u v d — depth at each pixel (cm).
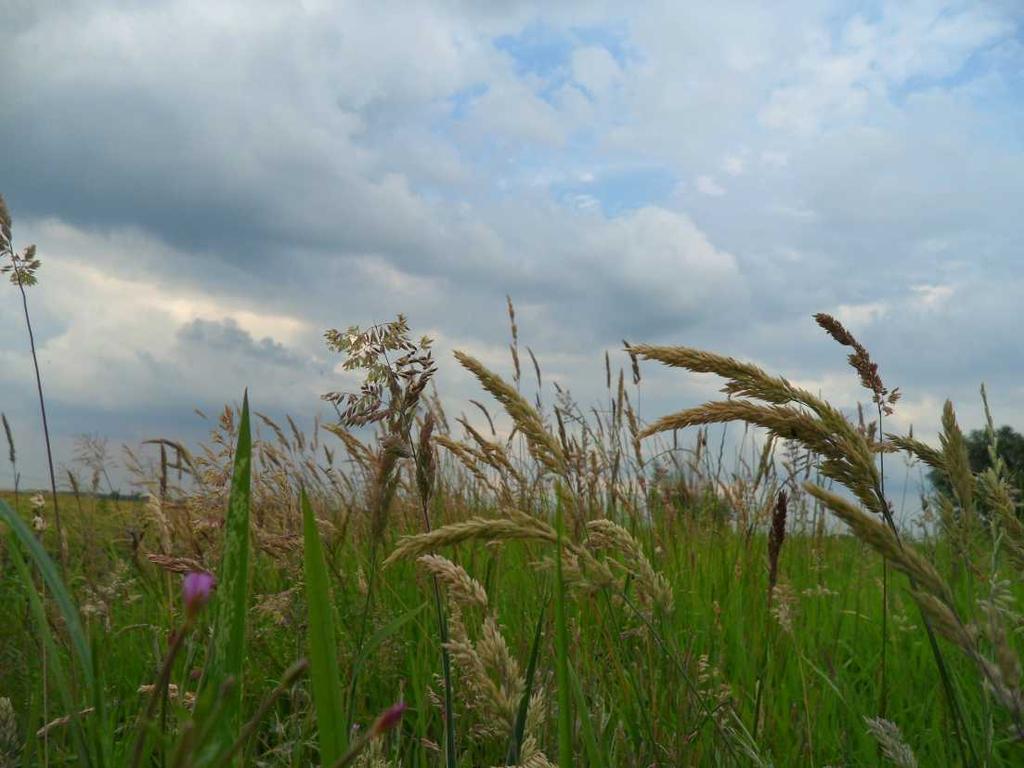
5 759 149
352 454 357
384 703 285
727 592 349
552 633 229
